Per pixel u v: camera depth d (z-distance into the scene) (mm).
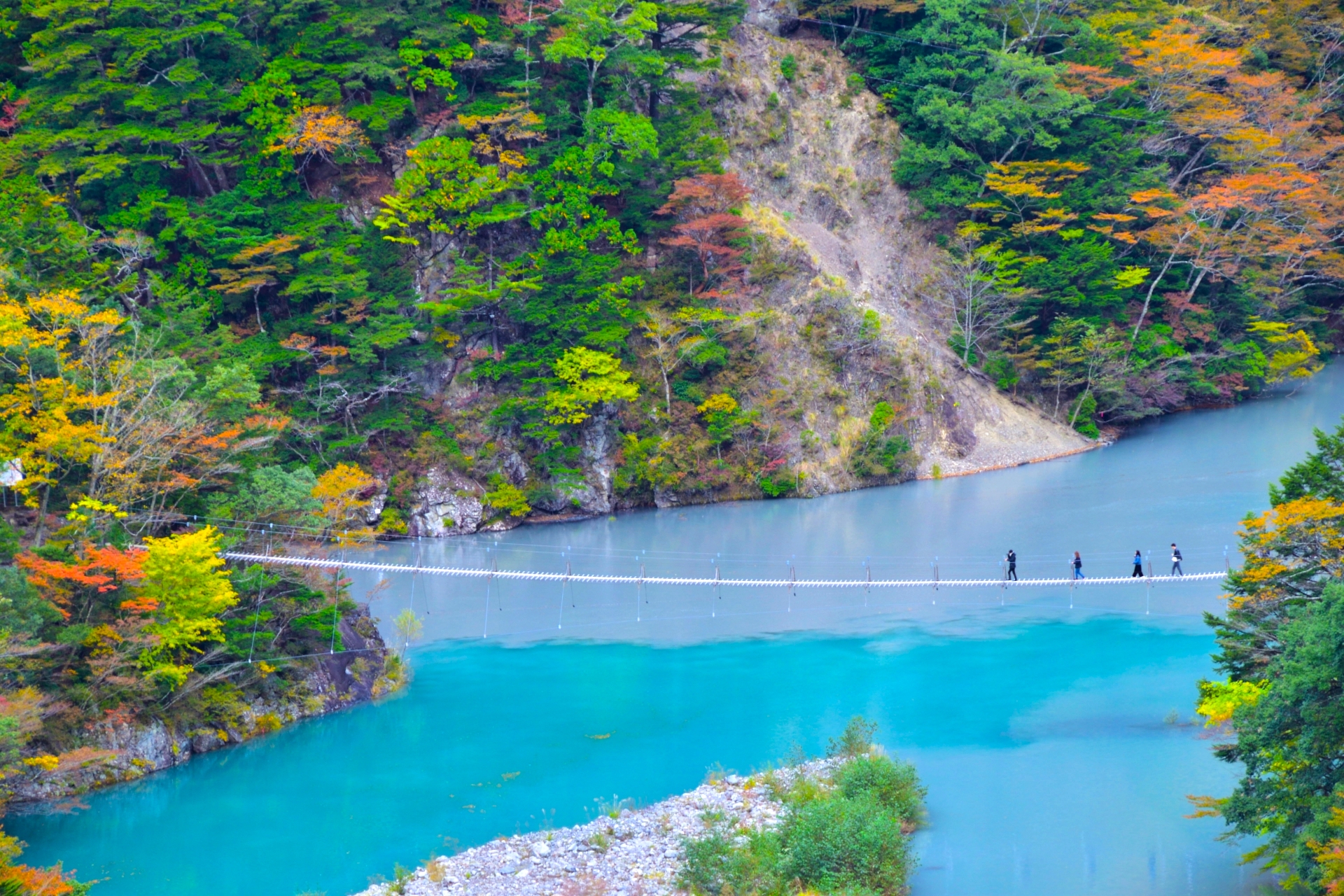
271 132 80500
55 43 80375
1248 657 34969
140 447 48594
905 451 89000
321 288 76688
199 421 51844
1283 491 35438
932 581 56281
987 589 62219
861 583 55375
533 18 89875
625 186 89688
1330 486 34625
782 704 49031
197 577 45406
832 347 90312
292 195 83062
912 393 91000
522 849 37031
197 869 37188
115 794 42969
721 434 86188
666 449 85625
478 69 89438
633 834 37406
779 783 40344
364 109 83438
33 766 40969
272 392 77188
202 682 46531
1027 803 38844
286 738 48156
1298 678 27812
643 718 48281
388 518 78500
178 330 64062
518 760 44781
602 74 91812
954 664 52531
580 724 48031
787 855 33812
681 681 52281
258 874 36656
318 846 38438
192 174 83875
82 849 38750
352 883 35875
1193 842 35656
